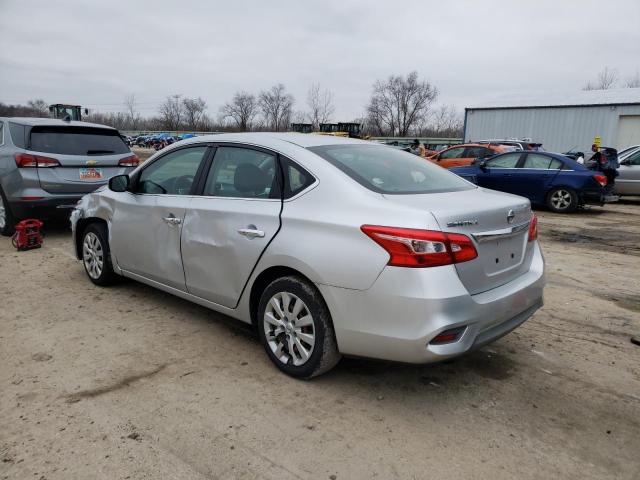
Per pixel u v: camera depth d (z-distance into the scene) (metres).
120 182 4.48
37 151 6.71
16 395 3.04
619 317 4.54
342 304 2.89
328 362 3.10
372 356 2.87
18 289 5.01
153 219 4.14
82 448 2.56
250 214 3.37
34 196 6.64
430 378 3.37
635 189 13.17
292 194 3.23
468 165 13.84
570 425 2.87
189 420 2.82
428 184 3.41
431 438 2.72
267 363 3.52
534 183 11.45
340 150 3.52
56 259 6.15
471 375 3.42
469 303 2.73
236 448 2.59
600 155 11.88
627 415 2.98
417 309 2.65
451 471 2.46
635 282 5.66
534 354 3.76
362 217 2.84
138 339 3.88
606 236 8.50
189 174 3.99
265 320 3.38
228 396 3.08
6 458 2.47
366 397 3.11
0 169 6.92
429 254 2.64
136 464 2.45
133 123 92.44
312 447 2.61
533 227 3.46
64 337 3.88
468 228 2.79
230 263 3.51
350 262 2.83
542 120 27.52
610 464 2.54
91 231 5.01
